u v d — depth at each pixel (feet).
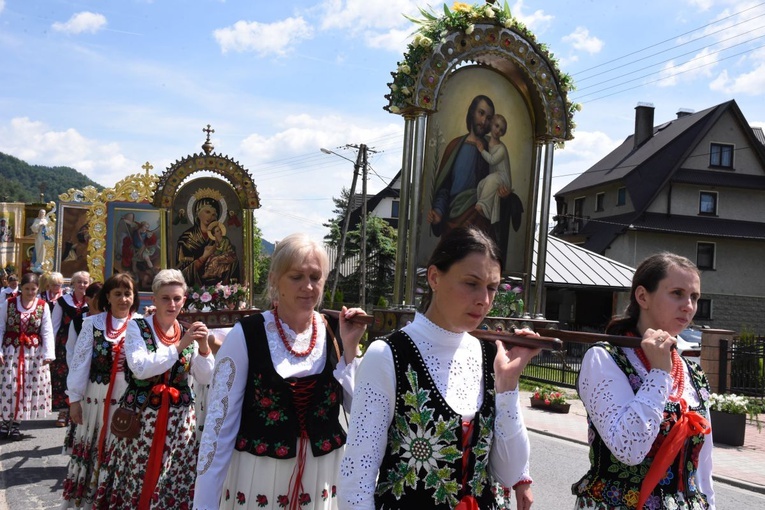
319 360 10.39
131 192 50.67
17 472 23.13
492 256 7.46
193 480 15.06
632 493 8.21
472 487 7.26
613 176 116.26
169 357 14.51
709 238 109.40
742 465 29.07
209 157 39.81
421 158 23.93
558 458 28.63
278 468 9.79
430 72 23.56
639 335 9.17
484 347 7.94
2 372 27.99
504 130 26.45
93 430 16.62
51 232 63.98
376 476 7.20
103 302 17.19
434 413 7.22
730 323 109.29
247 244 41.24
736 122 111.45
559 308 101.86
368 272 123.13
